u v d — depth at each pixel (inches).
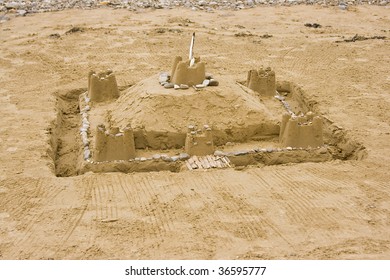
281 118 516.4
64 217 352.5
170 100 478.9
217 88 496.7
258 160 460.8
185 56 757.3
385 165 434.9
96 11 1066.1
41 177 409.1
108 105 561.0
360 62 738.8
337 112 553.3
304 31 930.7
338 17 1060.5
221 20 1010.7
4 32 895.7
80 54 764.0
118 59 742.5
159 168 441.7
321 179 411.5
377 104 577.6
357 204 371.2
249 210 362.3
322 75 681.0
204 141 449.7
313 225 344.5
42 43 814.5
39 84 636.7
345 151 490.9
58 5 1125.1
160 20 984.9
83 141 477.4
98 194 384.8
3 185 394.3
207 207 366.0
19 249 316.5
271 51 789.9
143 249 317.7
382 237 331.3
